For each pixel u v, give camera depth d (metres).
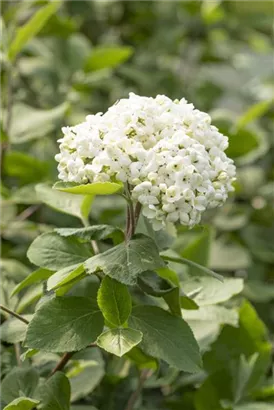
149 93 1.49
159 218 0.76
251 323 0.93
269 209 1.40
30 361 0.89
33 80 1.43
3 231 1.12
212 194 0.76
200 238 0.97
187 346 0.78
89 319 0.78
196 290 0.88
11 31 1.16
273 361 1.04
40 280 0.86
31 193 1.07
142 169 0.76
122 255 0.77
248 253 1.30
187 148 0.76
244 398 0.92
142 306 0.80
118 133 0.77
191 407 0.97
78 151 0.77
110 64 1.22
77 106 1.43
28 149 1.27
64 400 0.82
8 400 0.82
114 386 0.97
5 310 0.83
